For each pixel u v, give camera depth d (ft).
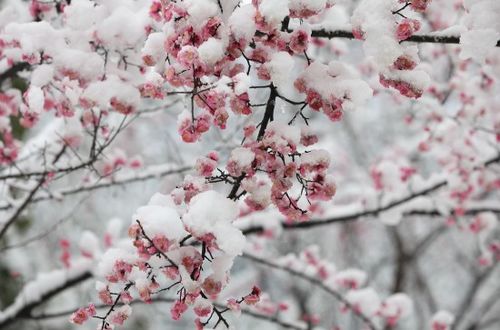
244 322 34.86
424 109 16.85
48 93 9.98
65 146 12.50
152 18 8.72
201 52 6.23
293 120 7.06
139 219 6.07
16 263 27.22
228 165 6.39
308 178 6.97
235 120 16.12
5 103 11.88
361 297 18.04
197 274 6.19
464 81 16.66
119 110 7.61
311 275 18.22
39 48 9.09
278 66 6.51
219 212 5.96
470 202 17.49
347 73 6.98
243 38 6.47
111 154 15.44
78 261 16.43
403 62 6.64
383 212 16.58
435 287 41.81
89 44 9.22
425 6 6.69
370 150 33.73
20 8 12.13
